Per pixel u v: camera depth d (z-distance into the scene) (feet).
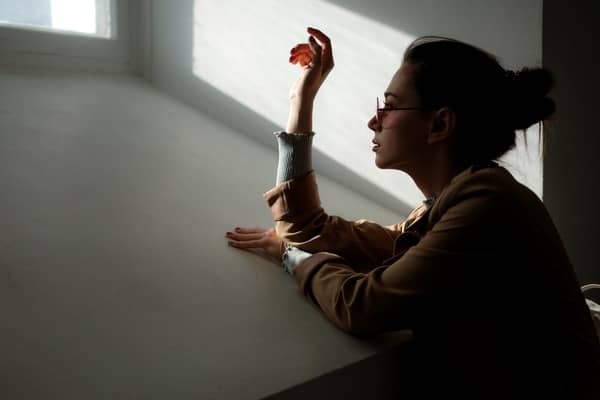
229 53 5.88
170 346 2.40
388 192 5.01
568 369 2.40
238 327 2.63
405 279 2.41
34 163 3.89
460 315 2.47
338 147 5.35
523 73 2.70
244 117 5.85
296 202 3.33
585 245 5.06
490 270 2.37
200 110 6.15
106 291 2.73
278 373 2.31
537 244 2.40
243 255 3.44
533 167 4.37
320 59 3.41
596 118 5.02
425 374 2.79
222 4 5.88
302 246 3.31
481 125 2.66
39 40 5.57
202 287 2.95
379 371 2.58
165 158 4.63
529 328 2.41
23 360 2.15
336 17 5.18
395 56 4.79
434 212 2.62
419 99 2.76
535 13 4.12
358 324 2.56
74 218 3.37
